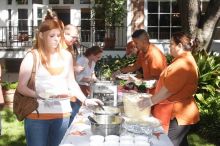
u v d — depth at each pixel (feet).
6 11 54.85
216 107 24.77
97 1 50.26
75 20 55.01
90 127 10.82
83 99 12.26
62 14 55.72
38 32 11.69
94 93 13.87
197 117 13.26
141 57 18.29
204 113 23.35
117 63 36.09
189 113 12.96
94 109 11.17
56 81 11.71
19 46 49.60
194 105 13.21
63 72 11.88
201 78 27.61
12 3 54.70
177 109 12.91
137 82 16.83
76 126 11.16
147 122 10.69
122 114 12.21
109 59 40.40
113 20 50.01
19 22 54.80
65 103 11.99
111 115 9.98
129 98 11.94
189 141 21.11
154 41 49.08
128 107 11.81
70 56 12.28
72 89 12.29
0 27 53.83
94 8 50.67
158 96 12.30
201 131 22.27
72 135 10.28
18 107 11.72
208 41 32.60
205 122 22.49
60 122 11.90
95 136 9.52
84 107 13.69
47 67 11.64
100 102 12.23
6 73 48.44
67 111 12.05
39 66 11.63
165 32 49.42
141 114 11.78
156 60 16.97
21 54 47.34
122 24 50.72
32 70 11.59
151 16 49.47
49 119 11.78
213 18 32.37
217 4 32.24
